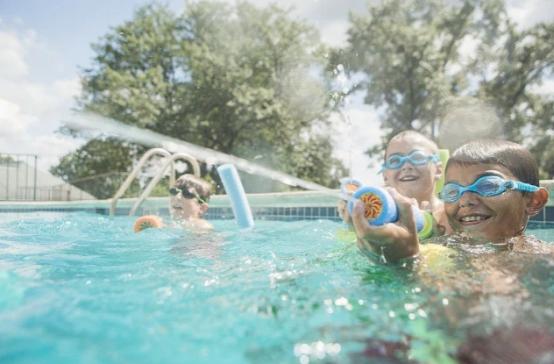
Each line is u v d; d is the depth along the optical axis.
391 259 1.44
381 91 22.61
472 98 20.12
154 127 21.62
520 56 20.34
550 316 0.97
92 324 0.91
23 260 1.97
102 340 0.81
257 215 5.51
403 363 0.77
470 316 0.97
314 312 1.02
